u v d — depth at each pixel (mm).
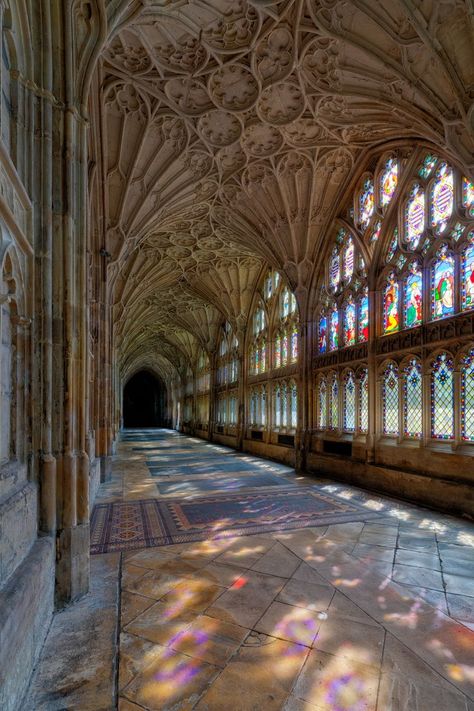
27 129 4039
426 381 8852
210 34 7426
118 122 9633
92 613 3871
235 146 10680
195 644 3350
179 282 21656
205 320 27766
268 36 7488
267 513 7773
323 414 13336
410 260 9578
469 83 6359
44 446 3982
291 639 3426
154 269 18922
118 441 27641
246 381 21047
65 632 3514
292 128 9914
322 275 13750
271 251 14375
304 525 6945
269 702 2672
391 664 3080
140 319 27266
